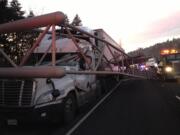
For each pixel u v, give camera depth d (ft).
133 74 79.41
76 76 36.47
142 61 91.15
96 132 27.58
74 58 39.78
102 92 55.77
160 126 29.09
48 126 31.32
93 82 44.98
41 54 41.96
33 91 28.22
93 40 46.34
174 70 82.28
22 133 29.04
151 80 92.48
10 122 28.81
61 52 41.55
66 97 31.37
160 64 90.07
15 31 31.17
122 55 67.82
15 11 112.78
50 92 29.27
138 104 42.34
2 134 28.81
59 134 27.86
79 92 36.45
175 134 26.22
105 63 52.95
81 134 27.17
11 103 28.60
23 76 28.09
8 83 28.81
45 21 29.07
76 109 35.19
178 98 47.60
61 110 29.78
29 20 29.84
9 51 63.98
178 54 84.53
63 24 31.22
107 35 62.28
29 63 41.45
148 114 35.01
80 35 41.70
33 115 27.99
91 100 45.93
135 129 28.17
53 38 29.63
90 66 42.22
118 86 71.26
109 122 31.37
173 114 34.68
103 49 48.60
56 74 27.09
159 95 51.88
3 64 39.24
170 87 66.03
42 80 29.04
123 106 40.98
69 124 31.58
